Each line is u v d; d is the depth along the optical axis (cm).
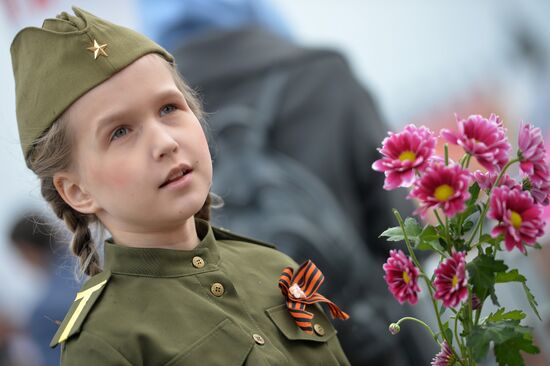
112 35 166
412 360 444
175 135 163
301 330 176
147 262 167
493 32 541
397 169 149
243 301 174
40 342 432
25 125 172
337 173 468
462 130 147
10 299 432
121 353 155
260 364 162
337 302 451
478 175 157
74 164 167
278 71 475
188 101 186
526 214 146
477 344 148
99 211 170
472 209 153
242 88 468
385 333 445
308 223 457
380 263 464
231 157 458
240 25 478
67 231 198
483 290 147
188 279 169
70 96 163
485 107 536
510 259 370
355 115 481
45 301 432
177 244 173
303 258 455
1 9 439
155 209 162
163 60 171
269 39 480
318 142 469
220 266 178
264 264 189
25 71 172
